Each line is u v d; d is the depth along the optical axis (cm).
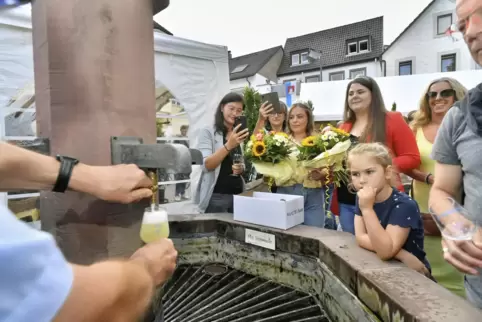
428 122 205
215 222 157
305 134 236
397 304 73
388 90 680
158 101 313
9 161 58
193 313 110
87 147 74
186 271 148
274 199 150
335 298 106
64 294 32
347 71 2006
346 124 222
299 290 128
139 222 80
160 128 318
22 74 222
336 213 209
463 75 627
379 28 1980
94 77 73
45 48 72
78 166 66
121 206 77
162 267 59
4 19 208
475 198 91
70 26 71
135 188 71
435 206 98
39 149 72
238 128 215
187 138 338
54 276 31
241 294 125
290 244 130
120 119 76
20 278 29
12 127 221
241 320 105
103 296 35
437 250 168
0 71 213
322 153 174
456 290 162
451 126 100
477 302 94
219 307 114
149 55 82
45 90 74
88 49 72
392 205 122
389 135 189
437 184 107
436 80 200
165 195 306
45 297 30
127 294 39
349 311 97
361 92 197
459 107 98
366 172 126
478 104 91
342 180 184
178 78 323
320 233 130
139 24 78
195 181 326
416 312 69
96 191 66
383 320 80
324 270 115
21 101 224
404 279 86
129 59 77
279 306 114
